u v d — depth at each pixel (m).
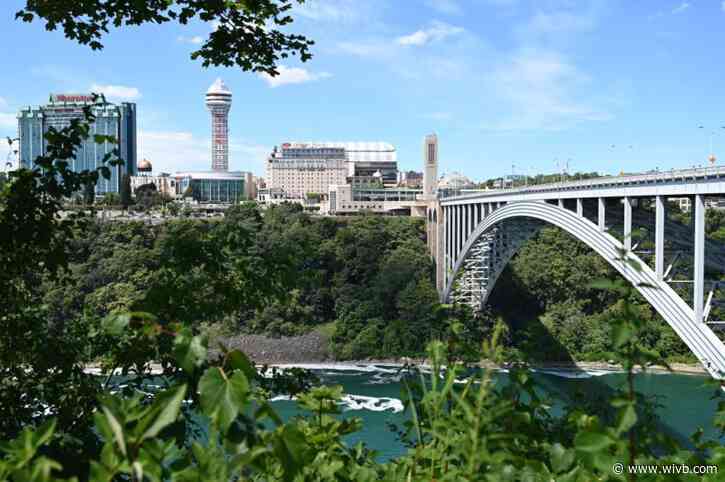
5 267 8.98
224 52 11.46
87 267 77.00
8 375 8.40
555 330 78.00
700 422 43.03
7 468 2.74
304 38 11.59
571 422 4.87
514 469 3.78
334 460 4.47
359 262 92.94
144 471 2.86
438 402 4.05
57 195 9.28
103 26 11.05
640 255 30.33
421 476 3.93
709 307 24.00
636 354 3.43
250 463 3.07
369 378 67.38
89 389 8.05
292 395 9.45
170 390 2.98
